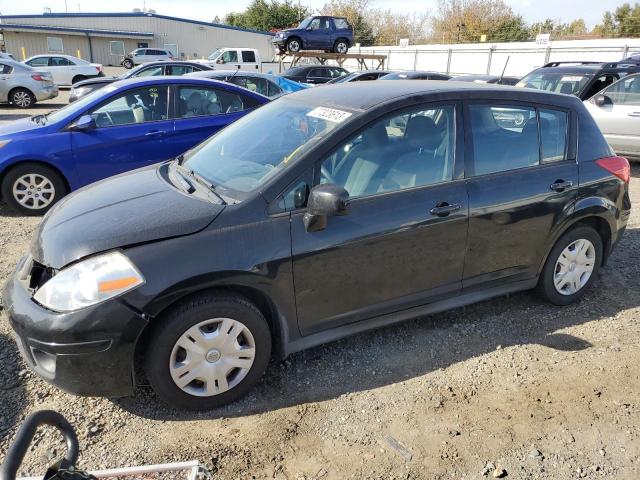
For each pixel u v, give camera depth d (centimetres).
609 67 961
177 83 637
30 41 4097
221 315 268
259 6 5425
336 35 2473
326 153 291
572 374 319
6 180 584
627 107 820
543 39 2512
